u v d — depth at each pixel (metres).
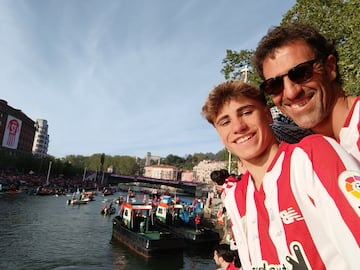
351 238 0.39
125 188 49.09
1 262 7.21
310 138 0.51
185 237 9.27
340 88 0.69
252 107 0.63
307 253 0.47
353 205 0.40
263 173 0.61
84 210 17.58
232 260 2.21
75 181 39.94
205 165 59.19
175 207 11.53
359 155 0.61
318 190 0.45
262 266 0.55
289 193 0.50
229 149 0.66
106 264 7.48
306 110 0.65
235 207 0.67
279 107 0.70
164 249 7.89
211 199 13.50
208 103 0.68
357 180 0.41
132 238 8.60
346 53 2.75
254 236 0.58
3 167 30.56
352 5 3.19
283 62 0.64
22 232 10.52
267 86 0.67
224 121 0.65
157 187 55.06
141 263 7.56
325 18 3.52
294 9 4.05
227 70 4.71
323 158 0.45
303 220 0.48
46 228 11.53
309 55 0.63
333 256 0.46
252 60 0.74
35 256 7.91
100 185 42.34
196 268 7.43
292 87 0.64
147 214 9.42
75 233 11.01
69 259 7.82
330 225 0.43
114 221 10.37
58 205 18.97
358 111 0.61
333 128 0.68
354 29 2.94
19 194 22.98
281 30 0.66
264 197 0.56
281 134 0.99
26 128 42.25
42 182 31.89
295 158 0.51
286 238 0.50
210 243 9.18
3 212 14.12
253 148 0.61
